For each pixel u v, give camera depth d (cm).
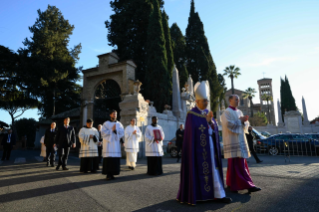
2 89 2467
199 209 337
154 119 773
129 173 756
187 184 377
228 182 467
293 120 3228
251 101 6084
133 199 408
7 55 2308
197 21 3678
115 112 688
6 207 369
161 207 354
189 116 399
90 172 784
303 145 1271
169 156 1566
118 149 650
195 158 379
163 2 3152
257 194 411
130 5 2705
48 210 352
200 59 3353
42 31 2927
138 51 2623
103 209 353
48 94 3197
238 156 437
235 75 5497
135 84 1639
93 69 2295
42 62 2548
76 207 365
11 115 3164
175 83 2269
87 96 2317
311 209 318
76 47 3788
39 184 555
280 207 331
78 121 2827
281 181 516
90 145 787
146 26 2639
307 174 604
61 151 868
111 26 2831
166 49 2570
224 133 462
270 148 1352
